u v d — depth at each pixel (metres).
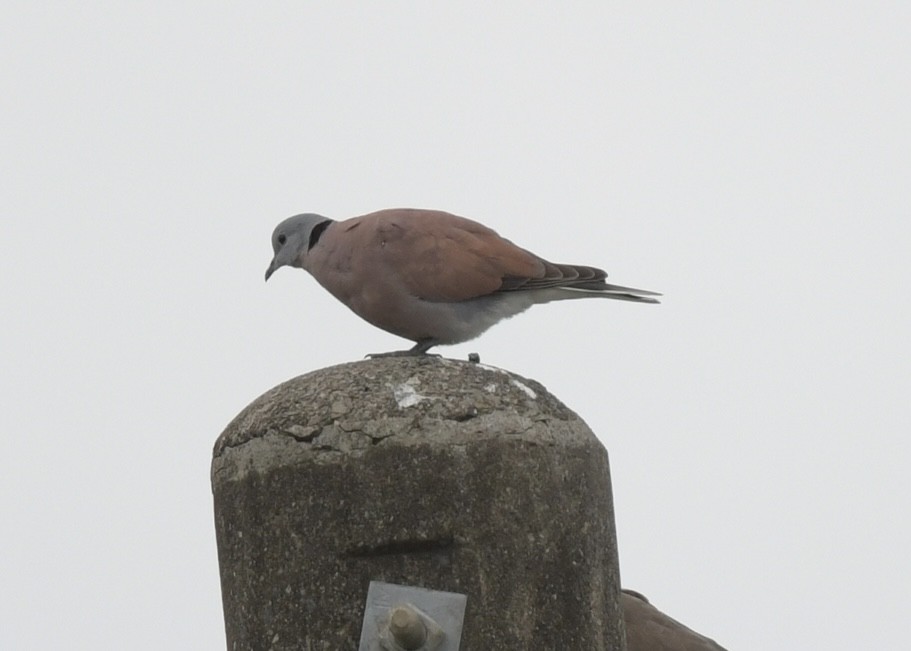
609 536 8.84
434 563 8.00
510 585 8.03
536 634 8.06
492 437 8.15
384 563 8.02
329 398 8.31
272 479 8.27
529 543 8.13
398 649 7.67
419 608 7.78
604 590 8.59
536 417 8.41
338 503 8.08
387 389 8.30
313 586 8.06
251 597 8.30
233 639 8.52
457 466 8.06
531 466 8.23
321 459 8.14
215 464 8.76
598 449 8.89
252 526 8.34
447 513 8.01
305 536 8.13
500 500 8.09
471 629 7.92
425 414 8.16
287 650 8.08
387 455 8.06
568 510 8.39
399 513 8.01
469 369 8.53
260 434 8.37
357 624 7.96
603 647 8.44
